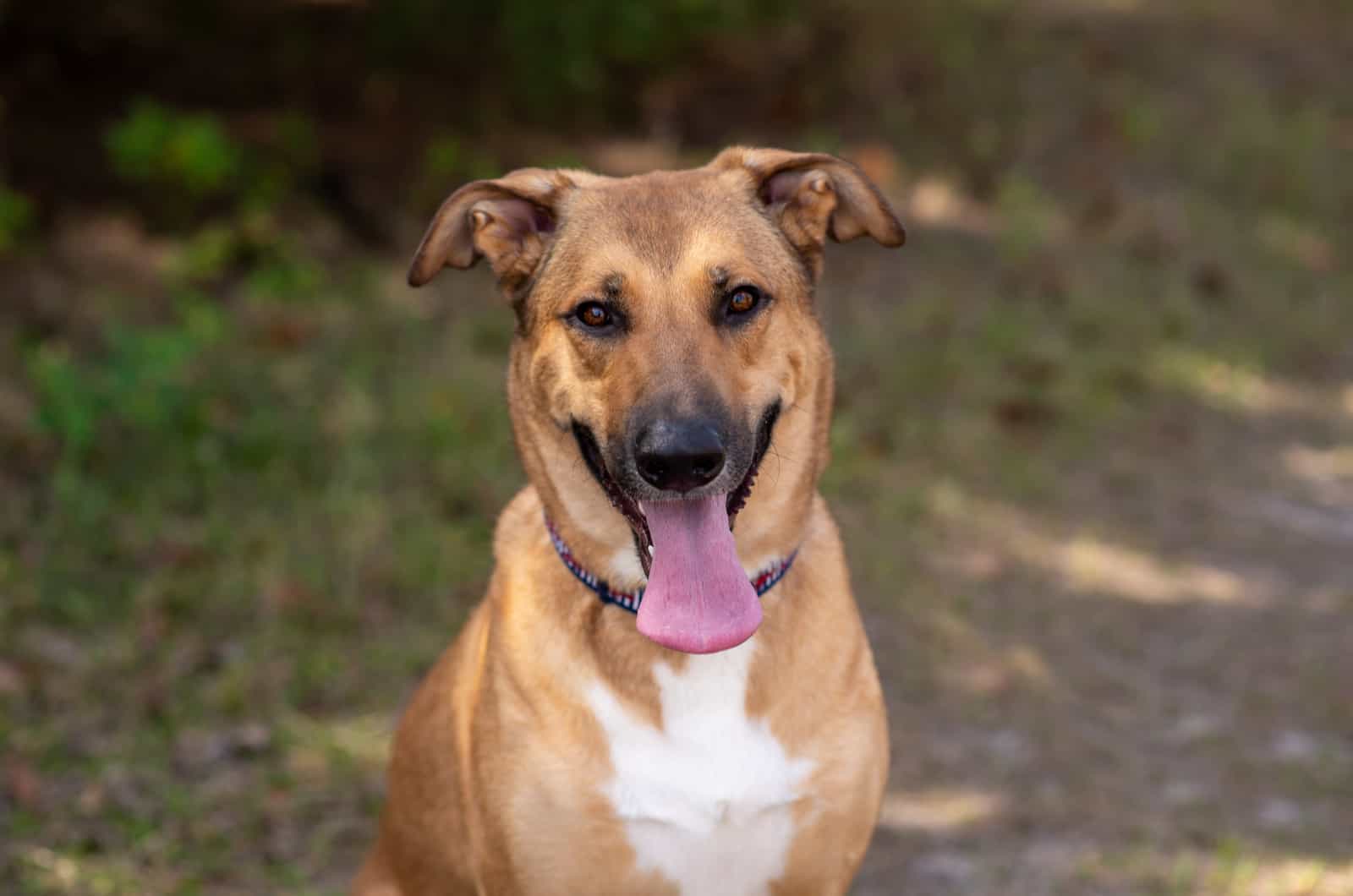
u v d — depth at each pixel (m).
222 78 11.44
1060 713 6.07
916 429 8.55
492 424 7.98
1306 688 6.31
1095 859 5.02
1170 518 8.00
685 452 3.34
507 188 3.85
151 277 9.38
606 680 3.53
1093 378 9.59
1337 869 4.96
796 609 3.65
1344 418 9.55
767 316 3.65
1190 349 10.21
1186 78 15.60
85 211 9.80
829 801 3.57
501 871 3.58
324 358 8.55
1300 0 18.34
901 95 13.37
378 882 4.31
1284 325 10.89
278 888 4.70
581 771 3.50
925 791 5.49
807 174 3.93
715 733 3.52
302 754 5.41
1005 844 5.14
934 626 6.73
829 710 3.60
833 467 8.01
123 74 11.17
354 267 9.81
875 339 9.60
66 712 5.50
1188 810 5.35
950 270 11.02
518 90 11.78
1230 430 9.21
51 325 8.53
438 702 4.01
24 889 4.55
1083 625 6.84
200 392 7.73
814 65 13.34
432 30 11.65
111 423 7.50
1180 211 12.68
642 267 3.59
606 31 11.41
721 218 3.72
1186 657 6.58
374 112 11.49
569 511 3.65
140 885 4.61
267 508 6.95
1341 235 12.98
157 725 5.47
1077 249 11.69
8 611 6.00
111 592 6.27
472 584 6.63
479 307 9.58
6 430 7.32
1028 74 14.65
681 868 3.53
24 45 10.86
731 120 12.54
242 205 10.07
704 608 3.46
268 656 5.94
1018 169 12.87
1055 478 8.33
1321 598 7.20
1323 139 14.77
